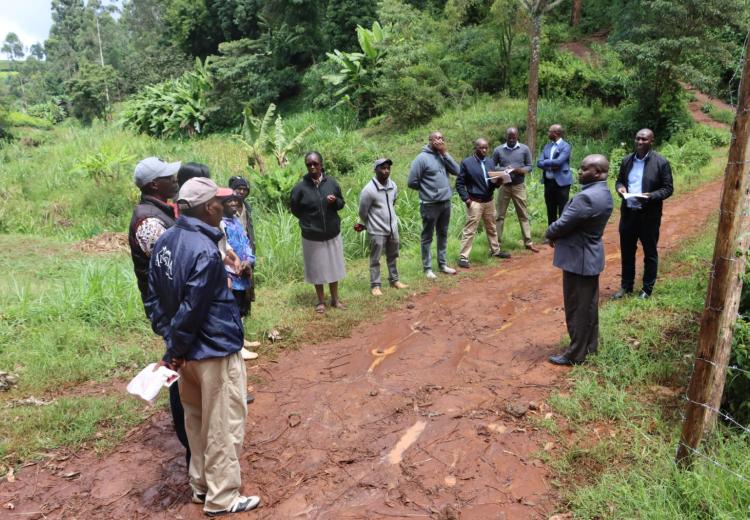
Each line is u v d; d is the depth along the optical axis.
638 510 2.90
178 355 2.94
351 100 21.62
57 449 3.95
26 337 5.82
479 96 20.66
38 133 28.62
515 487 3.27
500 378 4.61
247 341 5.73
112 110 36.06
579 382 4.27
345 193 11.56
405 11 20.61
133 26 50.19
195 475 3.28
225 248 4.30
